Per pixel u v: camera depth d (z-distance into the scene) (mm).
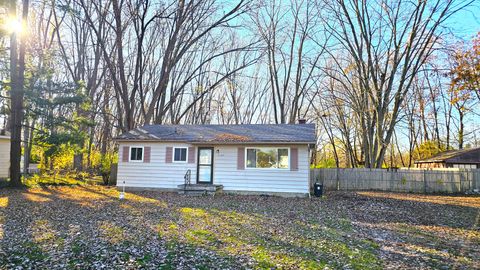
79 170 23859
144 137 16750
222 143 15625
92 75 25906
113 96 29141
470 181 19625
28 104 15992
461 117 31984
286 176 15172
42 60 18359
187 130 17812
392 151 37781
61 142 15477
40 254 5562
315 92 30172
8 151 21547
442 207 13102
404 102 27438
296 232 7734
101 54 25531
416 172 20625
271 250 6062
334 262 5398
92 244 6215
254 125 18234
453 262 5488
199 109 33844
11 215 8992
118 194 14781
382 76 23688
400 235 7715
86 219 8648
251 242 6656
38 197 12953
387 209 12258
